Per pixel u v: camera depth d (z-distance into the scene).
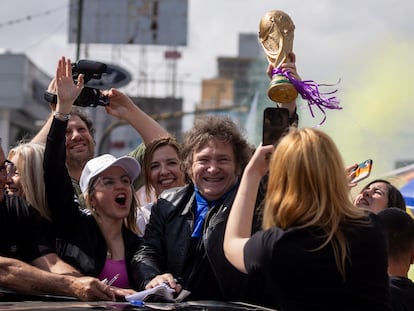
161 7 42.91
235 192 4.51
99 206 4.64
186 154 4.63
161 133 5.87
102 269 4.52
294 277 3.36
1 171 4.33
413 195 7.46
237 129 4.63
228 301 4.27
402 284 4.62
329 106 3.92
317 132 3.47
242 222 3.66
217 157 4.50
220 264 4.29
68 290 3.97
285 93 3.92
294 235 3.38
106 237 4.65
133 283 4.52
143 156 6.06
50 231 4.56
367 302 3.36
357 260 3.36
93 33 42.19
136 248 4.70
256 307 3.86
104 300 3.95
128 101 5.83
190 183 4.75
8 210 4.37
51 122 4.78
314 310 3.35
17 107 42.25
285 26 4.10
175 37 43.19
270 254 3.39
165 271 4.56
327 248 3.35
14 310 3.25
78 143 5.70
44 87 46.00
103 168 4.61
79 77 4.52
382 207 5.64
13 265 4.04
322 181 3.38
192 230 4.52
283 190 3.43
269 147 3.67
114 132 42.78
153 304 3.69
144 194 6.18
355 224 3.41
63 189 4.49
